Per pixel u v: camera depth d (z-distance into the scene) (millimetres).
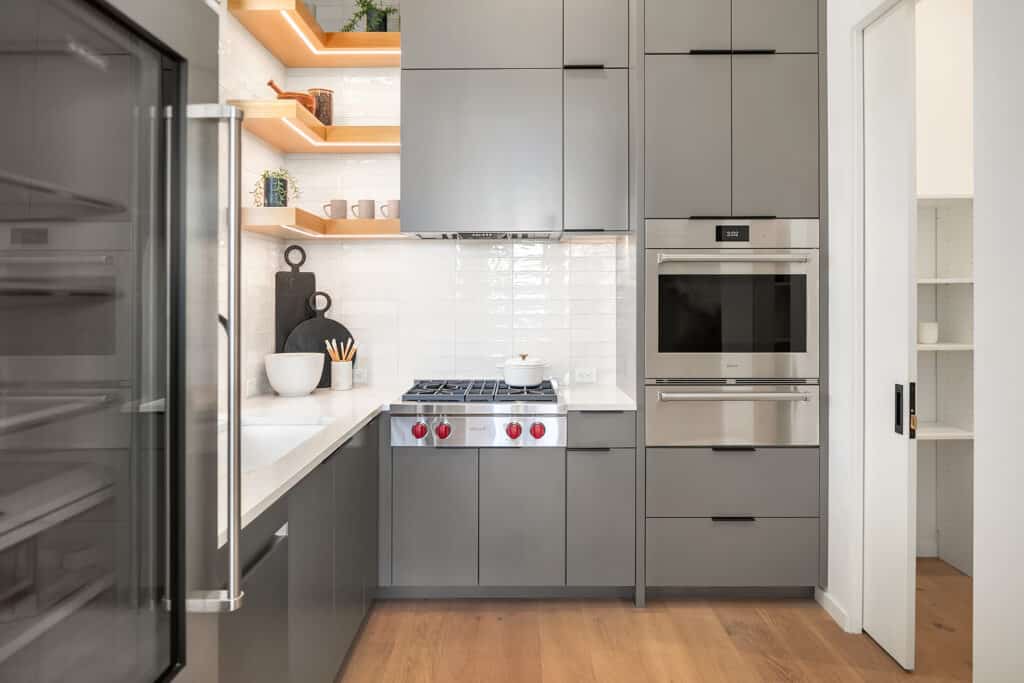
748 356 2852
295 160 3340
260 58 2975
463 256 3367
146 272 828
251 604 1347
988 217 1723
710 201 2854
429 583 2820
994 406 1703
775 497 2842
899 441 2367
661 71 2855
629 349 2998
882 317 2471
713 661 2408
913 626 2326
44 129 651
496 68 2941
